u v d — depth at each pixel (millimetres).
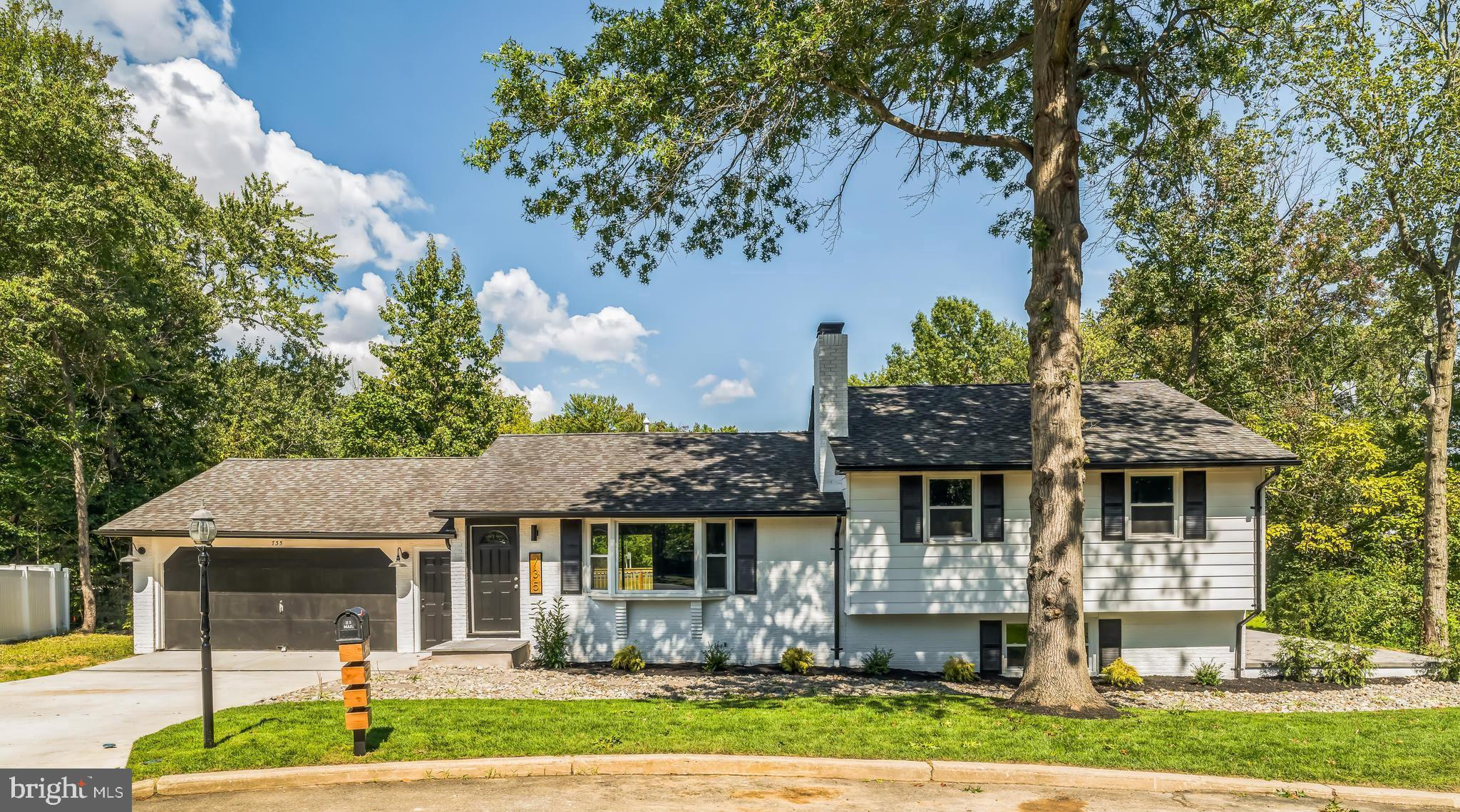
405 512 16953
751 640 15664
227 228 26344
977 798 7387
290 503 17484
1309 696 12695
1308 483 21000
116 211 19219
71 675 14055
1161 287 22500
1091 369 29812
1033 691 11008
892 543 14891
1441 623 16594
